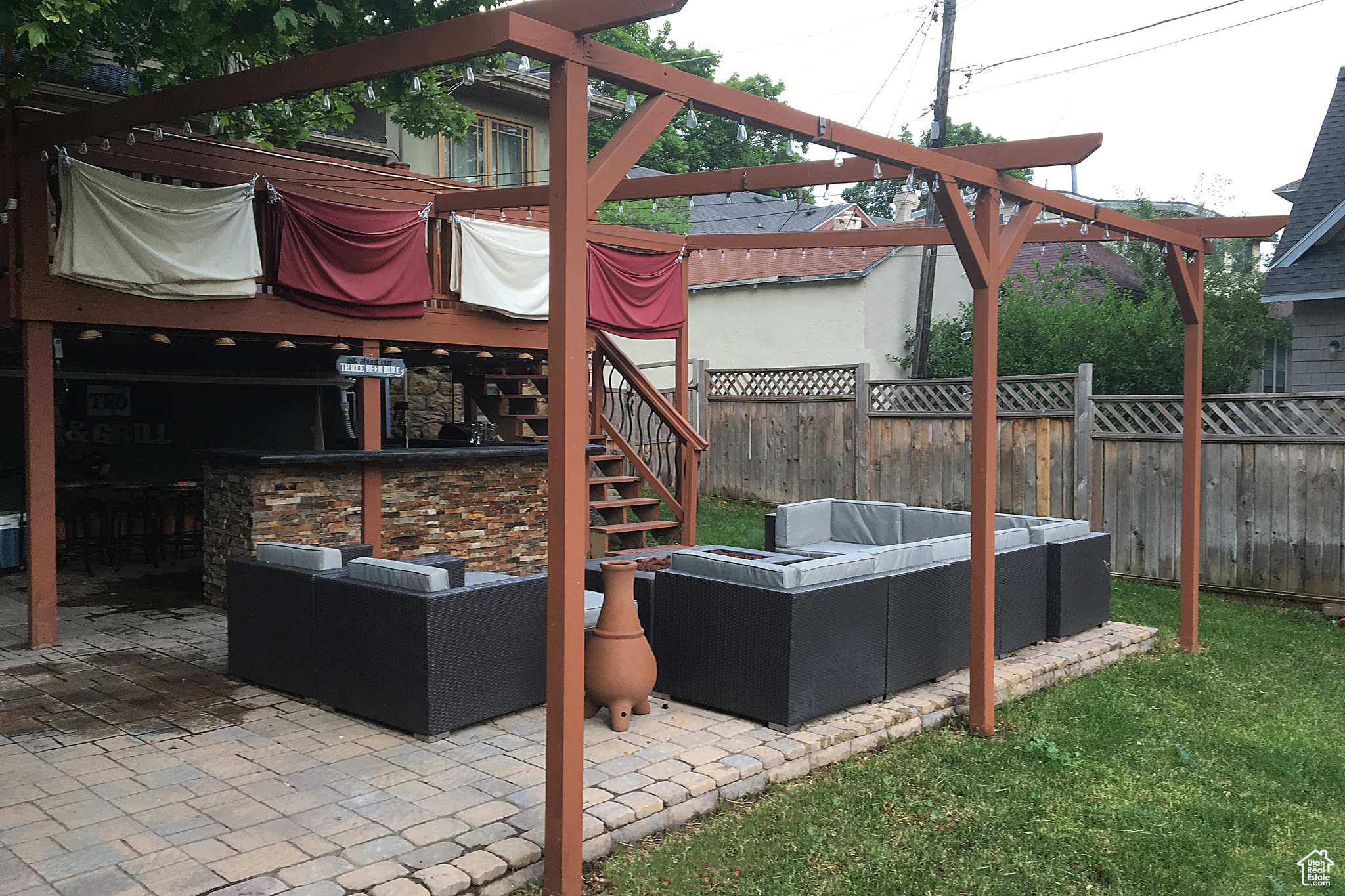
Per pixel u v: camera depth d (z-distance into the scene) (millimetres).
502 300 9359
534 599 5414
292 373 11578
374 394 8383
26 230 6465
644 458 14562
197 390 11742
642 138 3879
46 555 6691
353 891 3338
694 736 5047
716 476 14242
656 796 4199
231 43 5652
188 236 7113
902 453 12172
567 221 3570
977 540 5668
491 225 9258
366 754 4715
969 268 5660
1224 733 5832
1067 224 6746
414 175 8867
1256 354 16953
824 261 19281
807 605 5184
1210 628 8500
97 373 8758
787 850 4055
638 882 3725
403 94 7051
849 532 9359
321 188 8148
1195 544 7789
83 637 6961
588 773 4488
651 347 19828
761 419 13695
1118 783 5047
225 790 4234
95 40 6453
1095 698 6359
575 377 3621
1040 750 5344
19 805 4043
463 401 14695
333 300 8086
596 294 9938
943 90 14539
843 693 5461
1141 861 4168
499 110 15047
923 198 24969
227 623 6516
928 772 4980
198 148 7332
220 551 7941
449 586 5484
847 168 7031
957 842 4266
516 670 5324
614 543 10609
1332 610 9094
